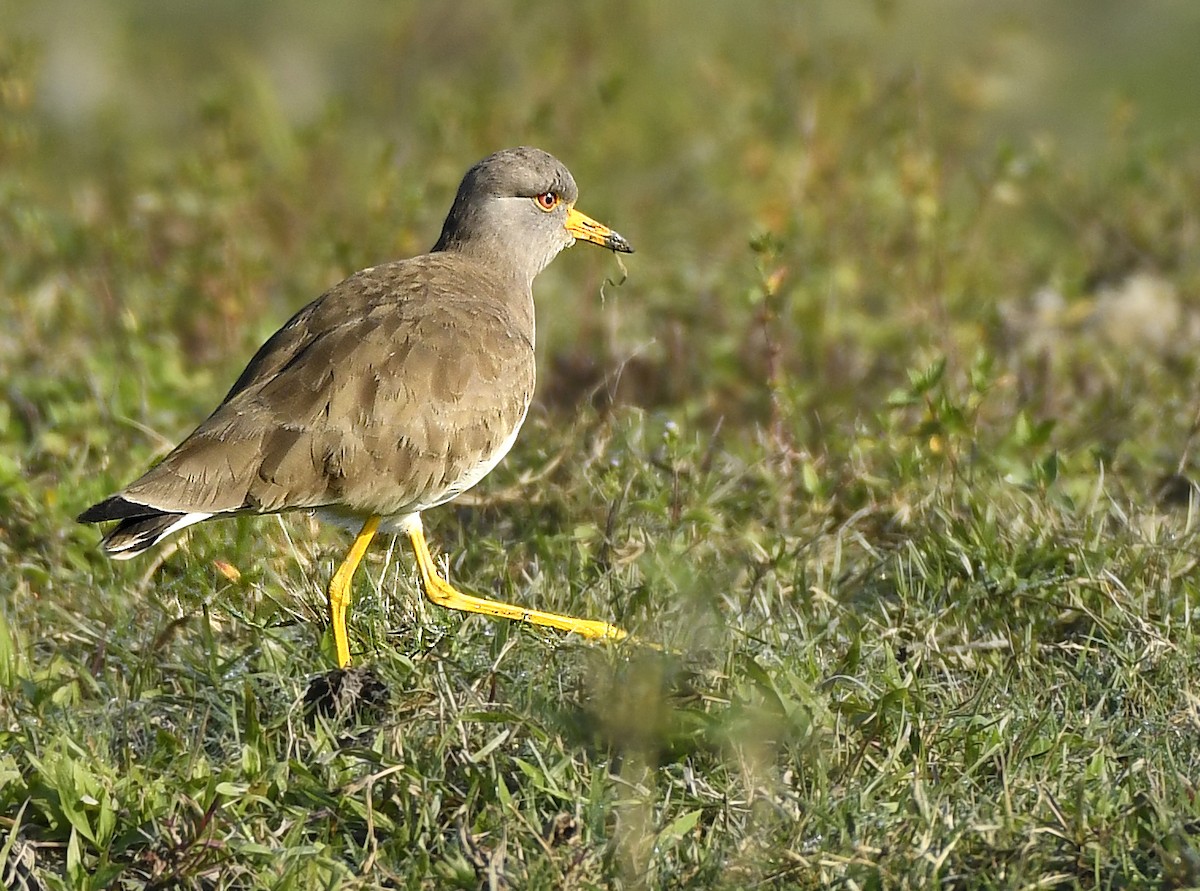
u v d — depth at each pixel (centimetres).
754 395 1480
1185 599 1033
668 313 1666
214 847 826
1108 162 1923
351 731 926
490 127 1909
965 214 1836
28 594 1154
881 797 867
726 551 1184
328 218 1811
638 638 1009
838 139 1848
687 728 909
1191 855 787
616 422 1317
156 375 1461
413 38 2278
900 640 1031
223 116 1866
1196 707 918
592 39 2130
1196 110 2312
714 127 2002
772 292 1391
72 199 1905
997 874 805
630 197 1908
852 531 1207
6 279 1681
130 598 1130
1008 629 1039
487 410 1084
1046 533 1128
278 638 1009
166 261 1734
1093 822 827
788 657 979
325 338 1062
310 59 2500
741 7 2458
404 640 1045
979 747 899
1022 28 2033
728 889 796
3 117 1850
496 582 1168
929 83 2091
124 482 1269
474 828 845
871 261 1709
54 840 868
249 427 1027
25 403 1416
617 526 1180
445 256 1191
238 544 1153
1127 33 2505
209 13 2586
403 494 1055
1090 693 977
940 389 1376
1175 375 1493
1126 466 1307
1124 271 1734
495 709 924
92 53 2420
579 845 819
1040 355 1485
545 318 1667
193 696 967
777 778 877
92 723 967
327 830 858
